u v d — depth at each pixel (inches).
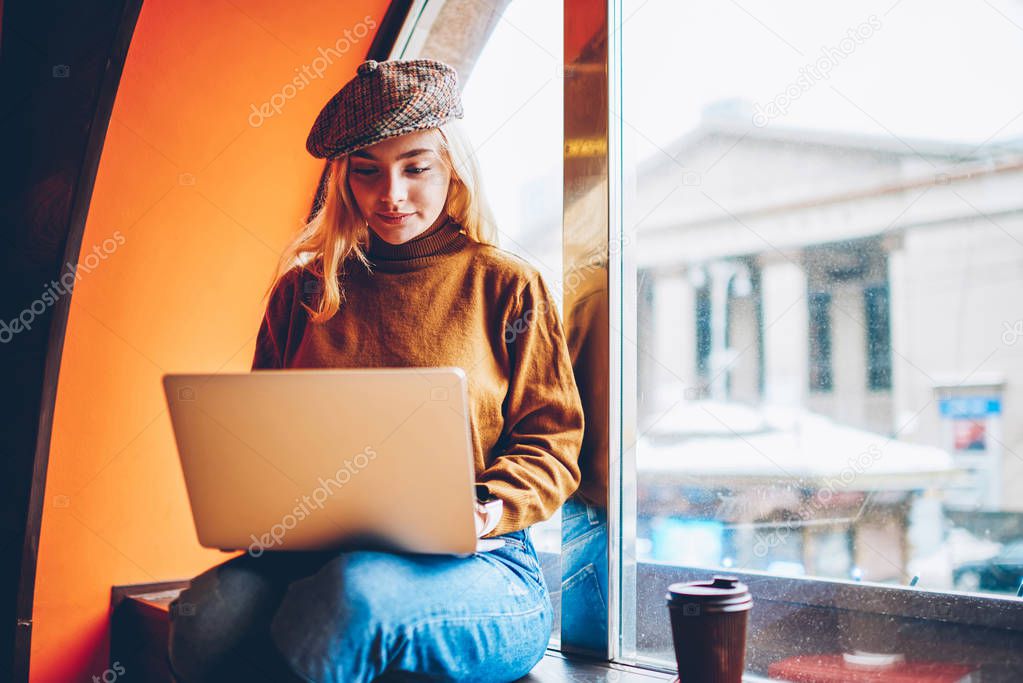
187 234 85.4
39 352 76.1
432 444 46.2
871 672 56.9
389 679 51.0
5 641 74.9
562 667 64.0
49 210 76.7
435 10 92.0
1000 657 51.4
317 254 69.9
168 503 85.0
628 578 69.2
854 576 58.6
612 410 68.1
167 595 81.5
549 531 75.5
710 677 46.0
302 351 66.4
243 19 85.3
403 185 62.6
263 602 49.5
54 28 77.3
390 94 60.4
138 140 80.7
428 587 47.6
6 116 78.1
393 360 63.5
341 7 91.4
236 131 87.4
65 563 77.9
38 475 75.6
